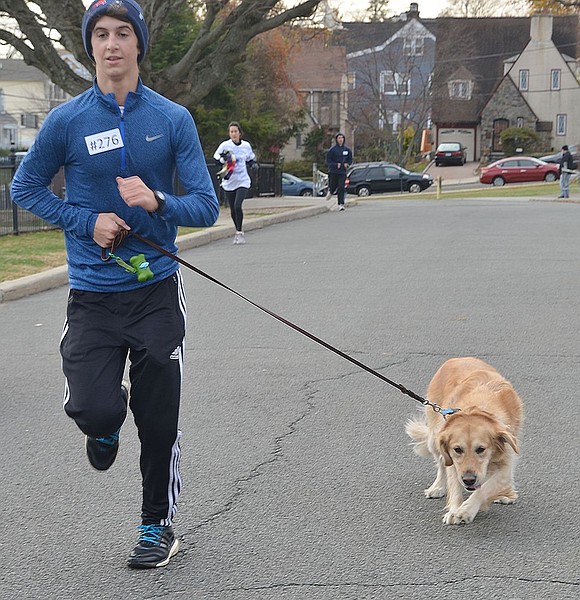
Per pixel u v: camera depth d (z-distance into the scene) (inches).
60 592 155.3
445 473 195.0
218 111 1584.6
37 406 266.8
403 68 2783.0
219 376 294.4
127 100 160.4
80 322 162.7
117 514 189.3
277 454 223.5
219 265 530.9
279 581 157.5
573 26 2878.9
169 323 163.5
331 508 190.9
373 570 161.2
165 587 156.3
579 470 209.5
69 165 162.4
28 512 190.7
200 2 1077.8
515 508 189.6
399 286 447.2
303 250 593.0
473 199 1311.5
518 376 287.3
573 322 362.6
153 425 162.9
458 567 161.9
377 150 2586.1
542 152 2775.6
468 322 364.8
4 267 504.4
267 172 1202.0
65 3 843.4
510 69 2829.7
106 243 158.7
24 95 2847.0
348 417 251.8
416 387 279.4
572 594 150.9
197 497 197.2
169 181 167.2
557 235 662.5
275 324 368.2
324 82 2623.0
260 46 1926.7
